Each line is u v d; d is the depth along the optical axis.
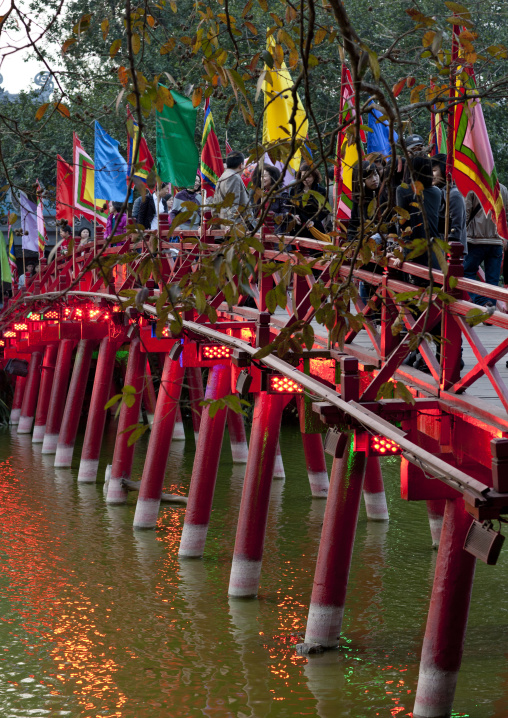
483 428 6.99
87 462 20.56
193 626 11.20
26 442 26.88
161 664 10.00
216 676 9.59
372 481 16.45
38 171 22.28
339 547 10.18
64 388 24.50
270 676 9.59
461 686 9.02
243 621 11.34
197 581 13.07
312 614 10.34
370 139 10.27
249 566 12.27
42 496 19.06
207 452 14.35
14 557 14.35
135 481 19.20
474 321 5.81
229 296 4.61
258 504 12.30
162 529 16.22
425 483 7.69
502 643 10.28
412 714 8.35
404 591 12.31
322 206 5.11
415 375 8.65
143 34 5.15
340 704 8.84
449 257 7.48
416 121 14.84
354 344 10.62
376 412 7.87
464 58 5.32
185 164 14.25
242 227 4.69
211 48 5.38
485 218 12.62
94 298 20.17
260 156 5.15
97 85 5.30
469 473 7.68
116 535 15.78
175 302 4.58
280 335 5.27
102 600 12.22
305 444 18.70
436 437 7.79
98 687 9.41
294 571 13.40
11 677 9.70
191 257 13.86
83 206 20.70
